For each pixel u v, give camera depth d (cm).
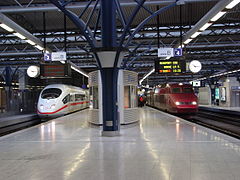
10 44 2359
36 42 1747
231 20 1911
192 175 569
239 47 2852
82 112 2597
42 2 1474
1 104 3130
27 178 570
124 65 1592
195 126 1395
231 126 2012
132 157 730
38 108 2488
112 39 1092
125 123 1434
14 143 963
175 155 745
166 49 1661
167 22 1938
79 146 893
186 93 2495
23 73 4353
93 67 4075
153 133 1155
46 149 853
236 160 687
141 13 1697
